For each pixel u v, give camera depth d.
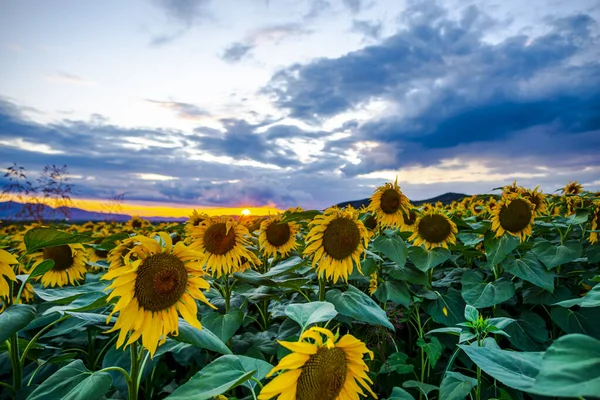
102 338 3.77
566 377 1.06
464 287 4.77
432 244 5.54
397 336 4.89
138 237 2.22
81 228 10.45
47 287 4.74
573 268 5.60
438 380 4.20
